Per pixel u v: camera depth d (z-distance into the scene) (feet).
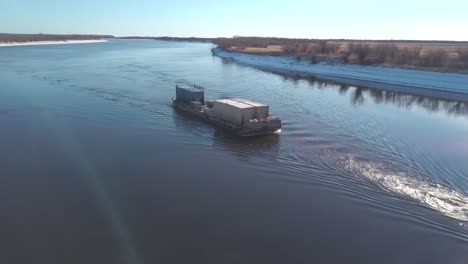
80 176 94.32
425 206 80.53
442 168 101.14
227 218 75.20
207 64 376.07
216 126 140.15
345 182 92.02
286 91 221.25
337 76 288.10
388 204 81.25
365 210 78.79
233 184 90.63
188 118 151.33
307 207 79.87
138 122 144.36
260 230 71.26
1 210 77.51
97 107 167.84
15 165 100.78
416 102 199.41
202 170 98.89
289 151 113.80
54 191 86.17
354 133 133.90
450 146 120.26
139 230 70.79
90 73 283.79
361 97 210.18
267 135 129.80
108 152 111.24
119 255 63.52
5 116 150.61
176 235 69.36
